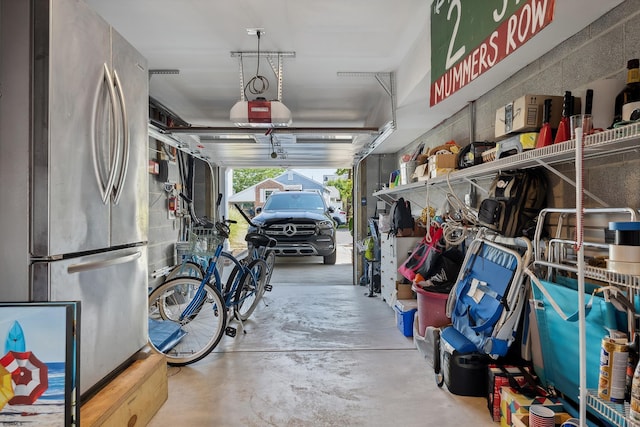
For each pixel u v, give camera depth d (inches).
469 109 142.2
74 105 67.7
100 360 76.1
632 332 58.4
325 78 163.8
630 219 71.4
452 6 85.6
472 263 104.9
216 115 222.4
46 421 57.2
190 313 134.6
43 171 61.7
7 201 62.1
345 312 184.5
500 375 86.9
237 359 124.3
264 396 99.0
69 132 66.4
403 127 183.2
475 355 98.1
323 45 132.1
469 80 76.5
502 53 63.5
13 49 61.7
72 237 67.3
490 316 88.7
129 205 87.4
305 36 125.6
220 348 134.3
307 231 311.4
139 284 92.8
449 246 136.1
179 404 94.7
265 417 88.9
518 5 58.6
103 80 76.1
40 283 62.1
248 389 103.0
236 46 132.8
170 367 117.7
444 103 143.3
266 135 185.8
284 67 151.4
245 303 200.1
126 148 81.7
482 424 85.9
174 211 212.8
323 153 256.4
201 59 143.2
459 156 121.6
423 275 132.9
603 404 54.4
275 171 1164.5
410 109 153.4
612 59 75.7
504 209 95.5
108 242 78.3
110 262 77.2
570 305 73.3
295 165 316.5
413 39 127.6
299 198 359.3
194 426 85.0
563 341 75.7
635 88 64.0
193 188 275.3
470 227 116.9
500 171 101.7
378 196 258.1
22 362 57.4
